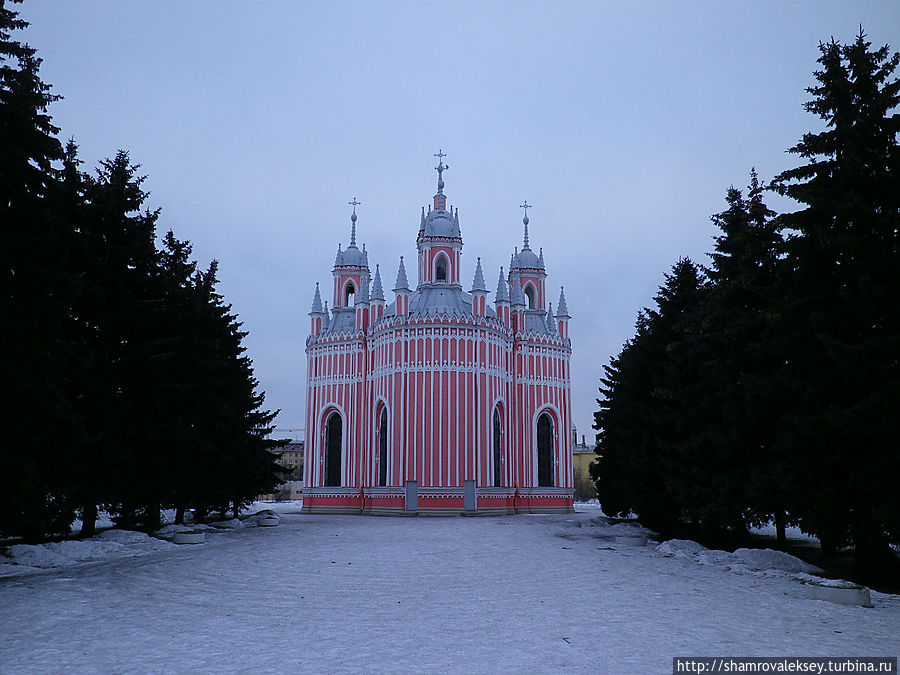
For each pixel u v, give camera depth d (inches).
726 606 674.8
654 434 1492.4
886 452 791.1
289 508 3314.5
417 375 2395.4
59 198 972.6
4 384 803.4
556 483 2711.6
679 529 1515.7
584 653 483.2
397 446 2383.1
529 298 2962.6
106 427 1111.0
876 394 784.3
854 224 891.4
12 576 825.5
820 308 903.7
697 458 1224.2
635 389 1569.9
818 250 928.9
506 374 2581.2
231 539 1375.5
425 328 2416.3
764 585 817.5
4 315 818.8
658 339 1566.2
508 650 491.2
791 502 936.9
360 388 2659.9
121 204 1238.9
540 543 1299.2
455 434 2348.7
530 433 2672.2
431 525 1796.3
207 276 1780.3
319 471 2704.2
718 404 1200.2
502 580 842.2
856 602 695.1
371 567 949.8
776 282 1128.2
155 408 1245.1
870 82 913.5
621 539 1374.3
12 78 904.9
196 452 1454.2
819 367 892.0
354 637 530.9
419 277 2719.0
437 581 832.3
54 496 1062.4
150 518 1381.6
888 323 835.4
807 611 653.9
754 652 488.7
